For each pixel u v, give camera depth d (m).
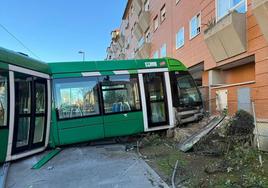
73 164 7.85
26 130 8.56
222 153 7.71
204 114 11.59
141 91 10.73
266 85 9.12
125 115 10.46
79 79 10.16
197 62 15.05
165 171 6.79
